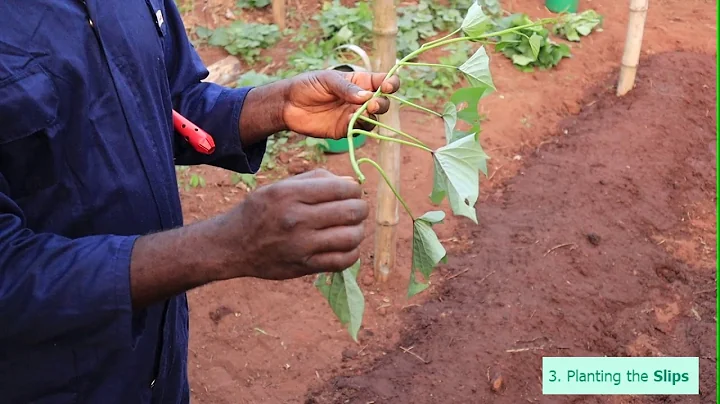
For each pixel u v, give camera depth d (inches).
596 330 134.7
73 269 47.4
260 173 168.9
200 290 137.3
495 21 224.7
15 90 50.0
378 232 137.8
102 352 59.7
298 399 120.4
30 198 54.3
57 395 59.9
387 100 67.6
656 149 184.2
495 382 121.1
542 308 136.5
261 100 71.6
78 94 53.6
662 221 163.8
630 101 203.6
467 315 135.0
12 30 50.8
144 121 58.5
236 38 212.2
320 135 72.0
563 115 201.6
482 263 147.1
